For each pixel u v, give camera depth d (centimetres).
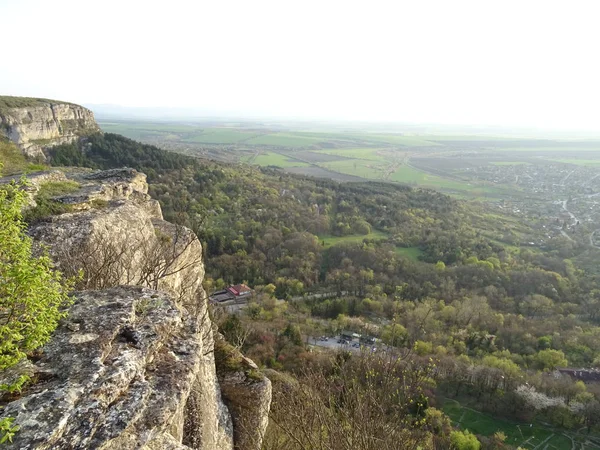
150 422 584
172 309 814
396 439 1011
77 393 544
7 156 2994
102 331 688
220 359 1438
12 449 455
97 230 1214
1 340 581
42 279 637
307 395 1242
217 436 1102
